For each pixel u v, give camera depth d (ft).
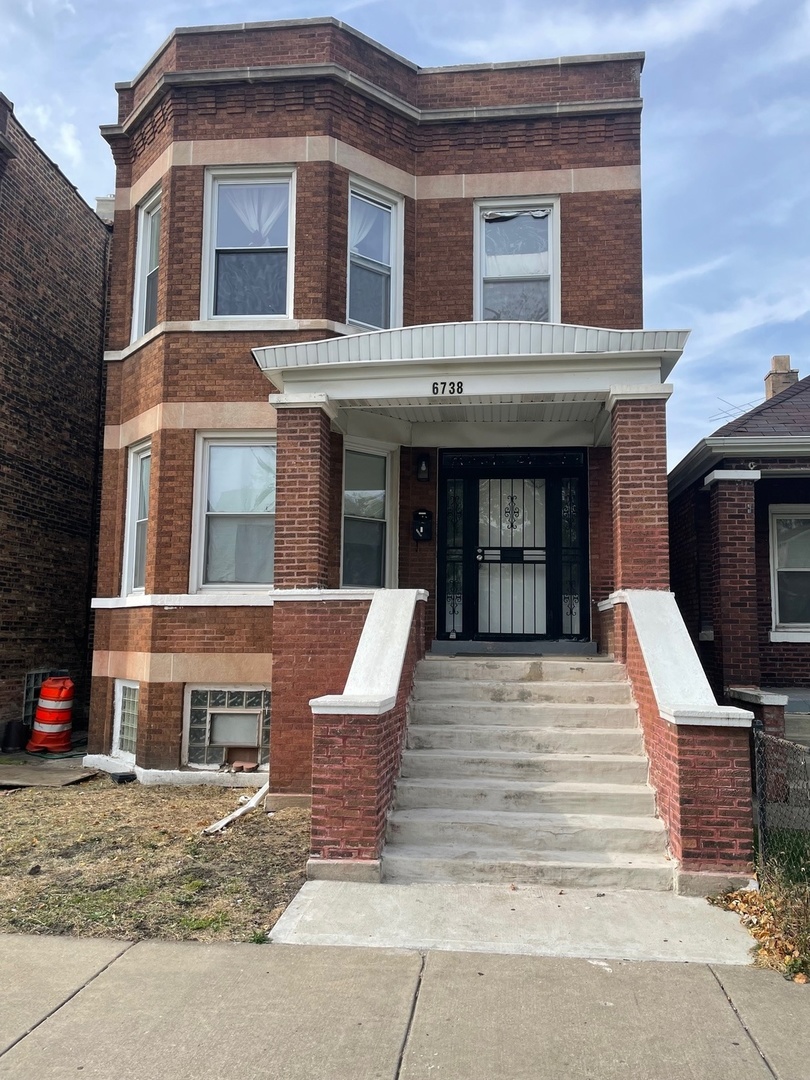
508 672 26.32
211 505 32.86
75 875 19.35
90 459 47.26
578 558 34.88
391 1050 11.87
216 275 33.65
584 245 34.76
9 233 39.14
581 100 35.63
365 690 20.52
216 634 31.45
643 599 24.56
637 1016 12.94
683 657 21.59
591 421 33.58
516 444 34.32
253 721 31.37
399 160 35.32
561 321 34.45
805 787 22.06
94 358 47.98
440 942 15.60
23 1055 11.66
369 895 17.84
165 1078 11.15
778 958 14.94
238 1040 12.08
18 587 40.09
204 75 33.47
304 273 32.68
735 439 30.91
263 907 17.26
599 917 16.83
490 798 21.13
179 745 31.35
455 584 35.12
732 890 17.93
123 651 34.01
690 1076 11.37
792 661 35.12
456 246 35.22
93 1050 11.80
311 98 33.37
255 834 22.88
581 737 23.08
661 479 25.90
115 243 37.11
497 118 35.40
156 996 13.38
